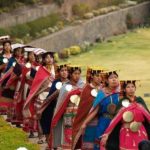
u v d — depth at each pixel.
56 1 59.03
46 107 15.95
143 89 38.03
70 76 15.05
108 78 13.31
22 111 18.67
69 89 14.84
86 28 58.78
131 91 12.78
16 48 19.61
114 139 12.77
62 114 15.00
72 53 53.47
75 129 14.22
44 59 17.20
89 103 14.07
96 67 14.16
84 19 60.62
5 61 20.34
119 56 52.75
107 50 55.94
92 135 13.72
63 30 54.81
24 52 19.72
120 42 59.97
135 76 43.62
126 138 12.58
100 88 13.73
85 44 56.78
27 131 17.64
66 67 15.38
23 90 18.56
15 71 19.11
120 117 12.65
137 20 69.62
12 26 49.84
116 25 65.25
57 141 15.30
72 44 55.69
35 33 51.34
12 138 15.91
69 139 14.98
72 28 56.06
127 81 12.80
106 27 63.12
